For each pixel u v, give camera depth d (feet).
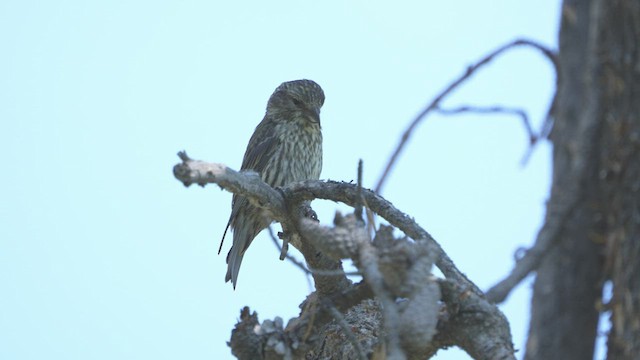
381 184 19.45
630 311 17.33
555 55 18.71
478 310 21.08
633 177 17.42
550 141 18.62
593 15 17.66
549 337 17.69
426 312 18.28
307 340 24.00
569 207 17.62
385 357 21.75
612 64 17.62
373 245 19.85
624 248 17.39
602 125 17.72
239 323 24.11
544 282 17.90
